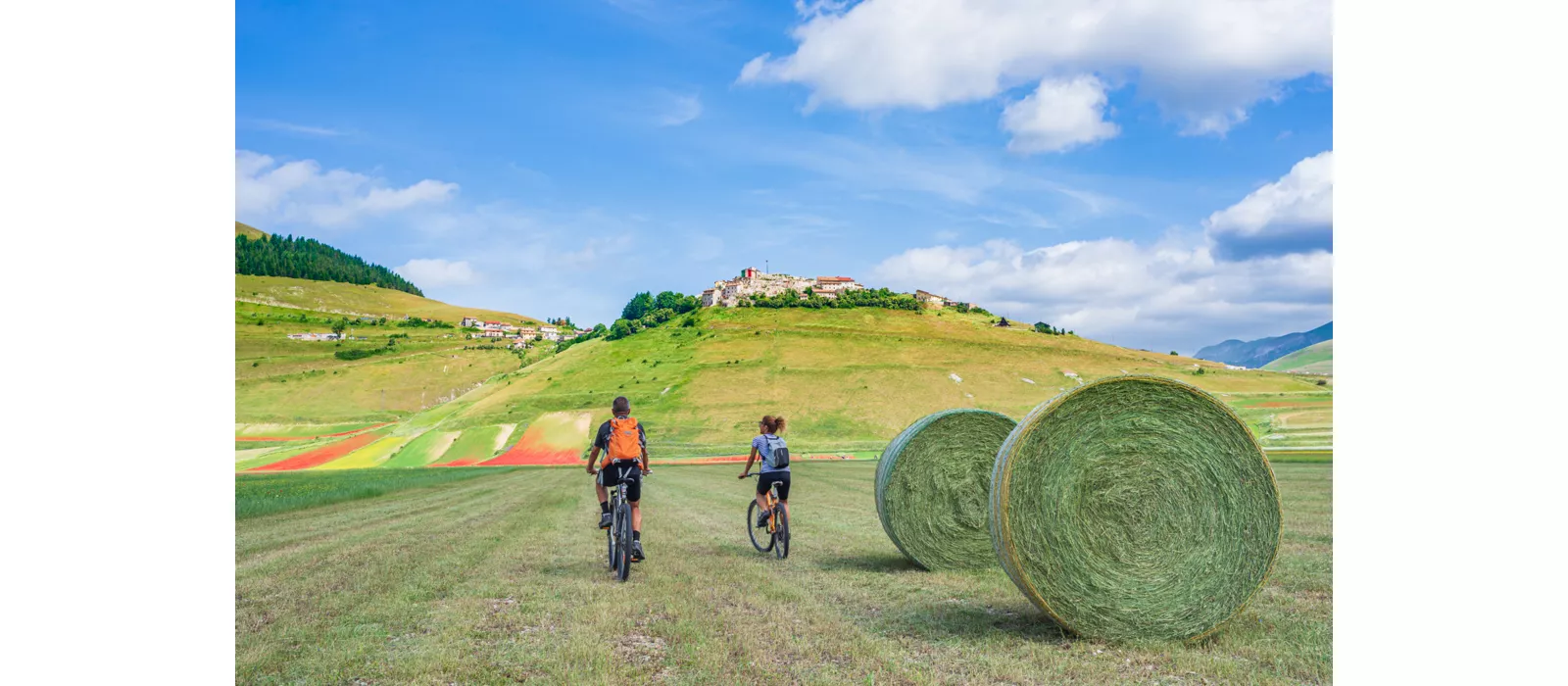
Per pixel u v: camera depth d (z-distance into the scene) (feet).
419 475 148.05
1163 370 493.36
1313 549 33.01
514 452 330.95
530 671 17.70
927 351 496.23
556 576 28.89
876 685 16.89
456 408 440.45
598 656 18.69
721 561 32.94
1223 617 20.81
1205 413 21.26
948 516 33.14
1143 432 21.36
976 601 25.31
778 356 481.46
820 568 31.68
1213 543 21.03
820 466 173.78
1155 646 20.12
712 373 448.24
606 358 509.76
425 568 30.27
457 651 19.07
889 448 34.45
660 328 573.74
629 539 28.25
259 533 42.47
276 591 25.85
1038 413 20.76
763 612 23.29
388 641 20.07
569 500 70.90
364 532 42.93
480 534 41.93
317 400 538.88
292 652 19.03
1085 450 21.09
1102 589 20.72
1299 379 480.64
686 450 310.65
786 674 17.58
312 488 87.04
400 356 653.71
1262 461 20.84
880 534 42.50
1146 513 21.24
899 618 22.77
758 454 35.35
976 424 33.68
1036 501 20.68
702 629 21.21
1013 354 501.56
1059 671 17.80
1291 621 21.57
